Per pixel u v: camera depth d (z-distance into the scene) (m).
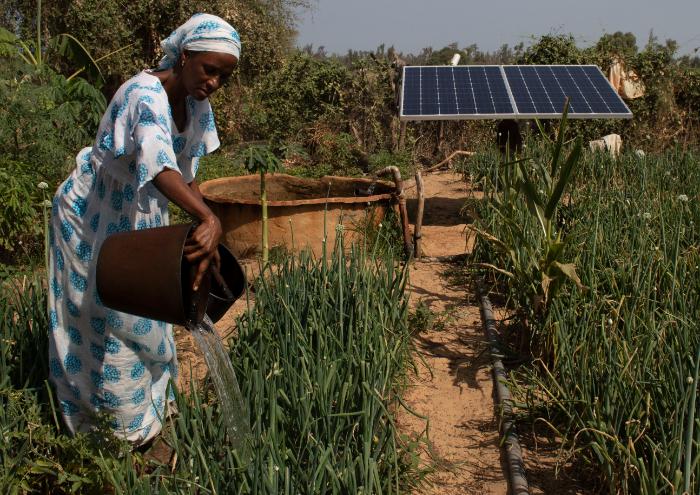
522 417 4.19
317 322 4.02
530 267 4.91
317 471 2.88
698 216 6.08
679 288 4.43
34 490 3.16
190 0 13.98
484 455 4.00
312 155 13.11
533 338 4.91
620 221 6.10
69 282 3.19
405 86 9.29
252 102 14.74
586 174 8.73
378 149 13.60
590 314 4.26
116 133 2.93
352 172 12.22
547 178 4.88
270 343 3.82
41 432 3.22
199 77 2.97
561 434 3.78
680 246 5.61
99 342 3.21
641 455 3.44
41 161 6.88
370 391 3.30
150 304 2.85
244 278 3.25
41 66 7.46
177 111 3.15
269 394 3.25
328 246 6.80
